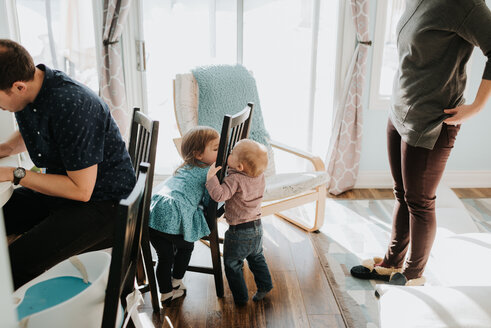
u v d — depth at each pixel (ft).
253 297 6.31
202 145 5.88
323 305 6.25
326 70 10.09
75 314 3.32
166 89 9.87
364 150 10.50
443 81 5.07
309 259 7.49
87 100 4.56
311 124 10.34
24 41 9.03
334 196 10.21
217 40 9.61
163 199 5.62
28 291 3.60
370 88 9.99
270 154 8.69
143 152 5.62
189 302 6.30
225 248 5.82
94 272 3.82
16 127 6.13
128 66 9.53
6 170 4.38
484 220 8.95
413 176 5.59
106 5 8.70
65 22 9.04
